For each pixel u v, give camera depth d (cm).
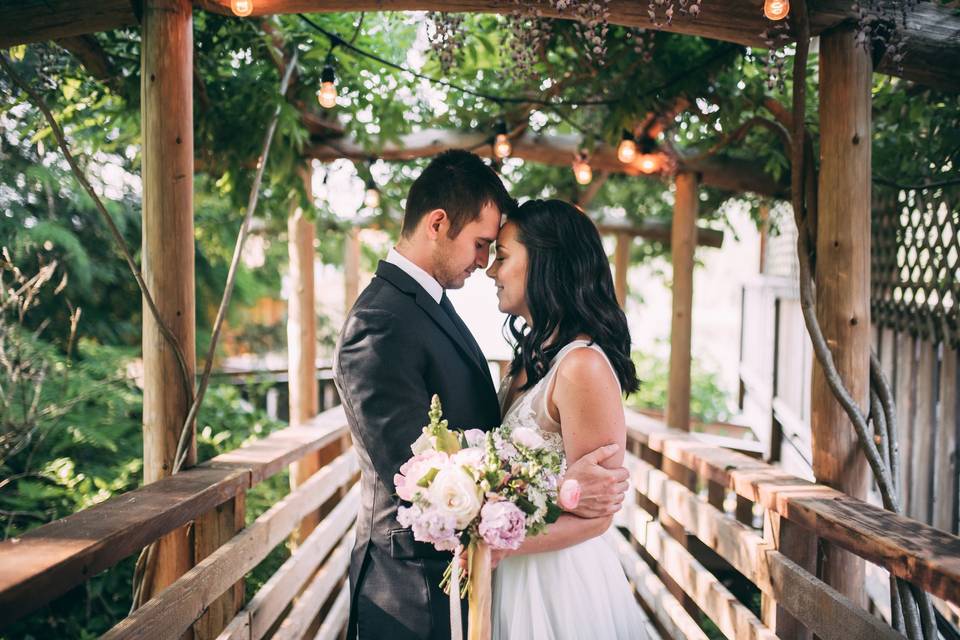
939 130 299
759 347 618
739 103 322
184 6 231
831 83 223
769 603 208
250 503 469
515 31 261
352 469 394
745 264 1625
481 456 145
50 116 218
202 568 187
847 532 171
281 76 344
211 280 602
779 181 423
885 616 295
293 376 419
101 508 173
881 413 222
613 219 577
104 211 221
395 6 231
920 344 330
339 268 746
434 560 182
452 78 393
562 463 169
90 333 513
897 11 219
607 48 304
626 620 189
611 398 174
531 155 432
